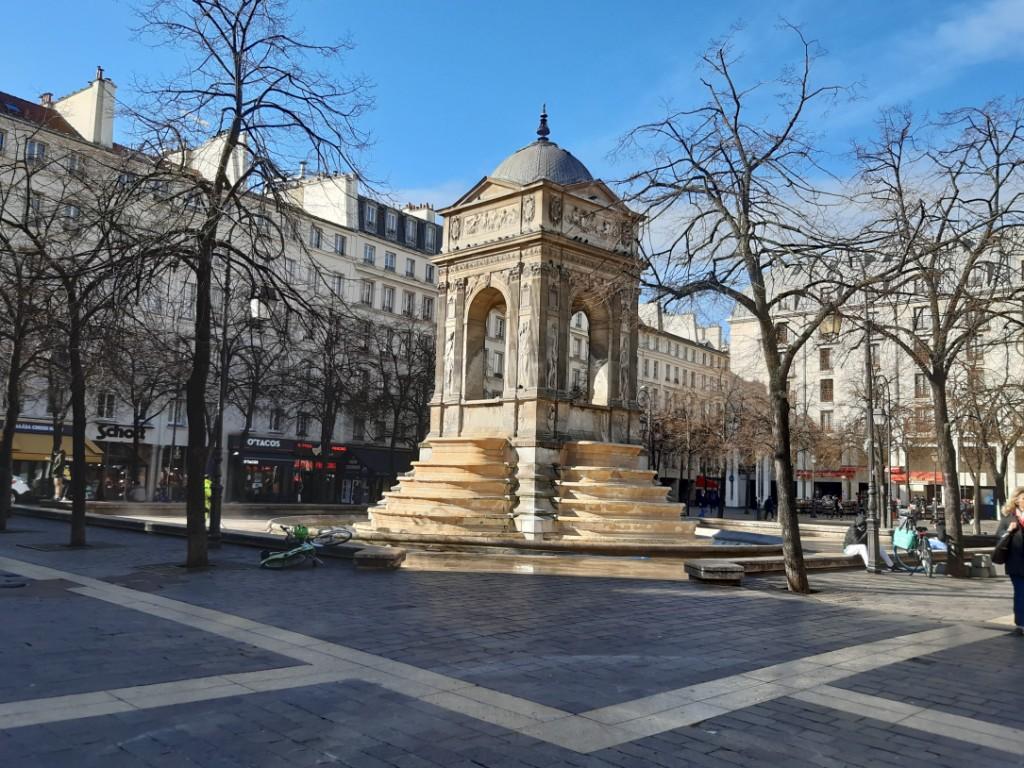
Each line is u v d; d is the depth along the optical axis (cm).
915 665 884
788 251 1434
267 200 1667
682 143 1497
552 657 858
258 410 4856
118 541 2044
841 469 7350
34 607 1083
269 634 930
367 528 2225
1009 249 1792
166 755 530
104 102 4509
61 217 2031
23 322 2277
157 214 1733
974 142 1777
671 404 7175
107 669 749
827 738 613
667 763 547
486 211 2464
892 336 1948
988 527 5231
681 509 2247
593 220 2384
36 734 560
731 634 1031
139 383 4003
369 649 866
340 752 546
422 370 5191
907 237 1535
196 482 1523
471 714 641
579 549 1870
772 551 2006
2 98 4078
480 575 1528
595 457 2306
